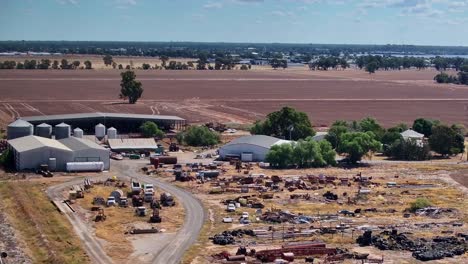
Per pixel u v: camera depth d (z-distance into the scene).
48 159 146.38
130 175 145.62
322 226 107.25
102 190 127.88
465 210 121.69
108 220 107.38
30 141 152.62
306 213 116.44
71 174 144.00
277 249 91.38
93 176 142.88
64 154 147.38
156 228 102.94
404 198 131.50
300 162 163.88
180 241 96.44
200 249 92.31
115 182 136.38
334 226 107.19
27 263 86.06
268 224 107.94
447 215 117.69
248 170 154.88
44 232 98.94
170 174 147.50
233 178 143.75
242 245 94.88
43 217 107.75
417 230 106.19
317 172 156.50
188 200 123.88
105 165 151.38
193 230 102.94
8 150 154.25
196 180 141.75
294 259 89.19
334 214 115.94
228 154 170.00
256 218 111.12
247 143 168.75
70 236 97.44
